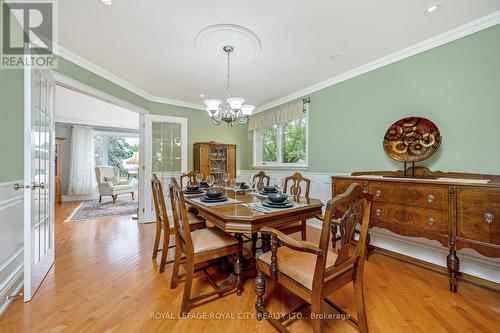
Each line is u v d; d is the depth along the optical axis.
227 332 1.34
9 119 1.60
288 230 2.22
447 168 2.13
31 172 1.61
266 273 1.40
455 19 1.89
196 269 2.06
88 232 3.27
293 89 3.65
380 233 2.65
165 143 4.22
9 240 1.61
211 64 2.72
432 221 1.82
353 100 2.94
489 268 1.91
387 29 2.03
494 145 1.87
